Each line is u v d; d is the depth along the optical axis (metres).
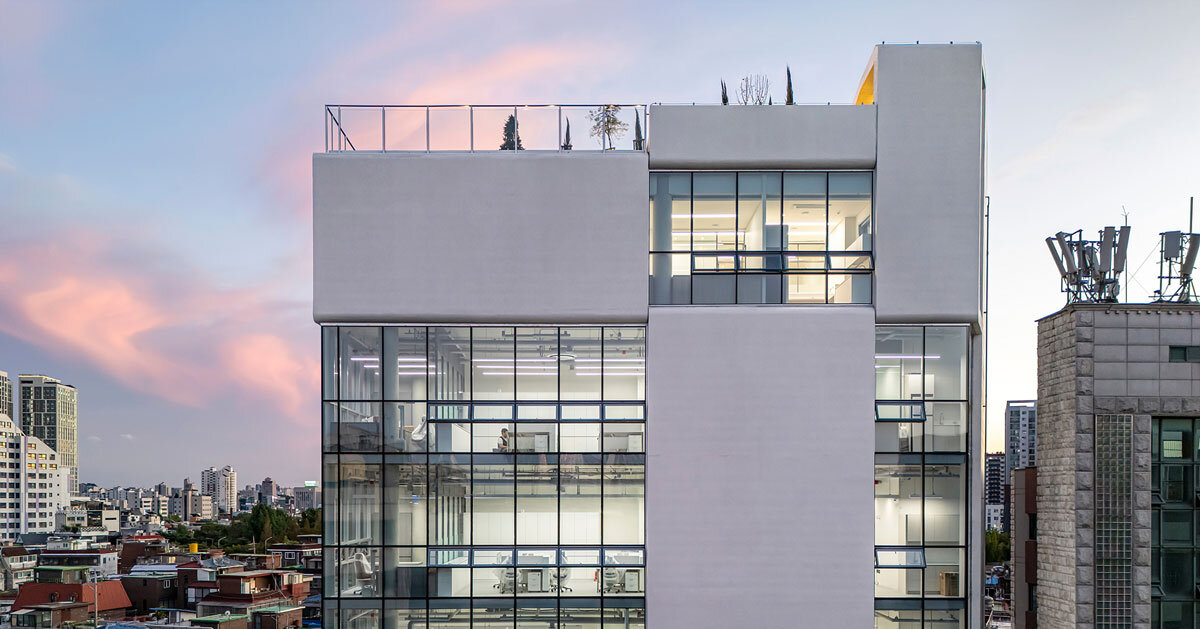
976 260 19.91
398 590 20.00
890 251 20.00
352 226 20.09
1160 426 22.22
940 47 20.23
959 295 19.89
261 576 91.12
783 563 19.45
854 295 20.38
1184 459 22.12
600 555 19.98
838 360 19.84
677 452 19.70
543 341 20.39
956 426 20.08
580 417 20.25
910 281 19.92
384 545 20.05
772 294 20.42
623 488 20.12
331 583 20.00
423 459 20.20
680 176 20.59
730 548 19.50
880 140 20.11
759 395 19.78
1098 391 21.94
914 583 19.80
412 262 20.06
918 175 20.08
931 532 19.92
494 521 20.16
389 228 20.09
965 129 20.11
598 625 19.86
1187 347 22.03
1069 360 22.50
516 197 20.16
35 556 136.62
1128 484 21.67
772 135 20.31
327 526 20.06
